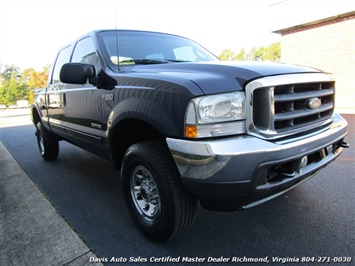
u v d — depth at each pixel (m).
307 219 2.53
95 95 2.74
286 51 13.11
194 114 1.71
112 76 2.49
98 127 2.77
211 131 1.71
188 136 1.74
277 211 2.70
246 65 2.04
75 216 2.80
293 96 1.93
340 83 11.44
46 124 4.52
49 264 2.06
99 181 3.80
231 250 2.15
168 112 1.85
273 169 1.83
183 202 1.99
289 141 1.83
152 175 2.10
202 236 2.35
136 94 2.13
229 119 1.73
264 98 1.76
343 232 2.30
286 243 2.20
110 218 2.74
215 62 2.33
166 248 2.21
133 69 2.54
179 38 3.61
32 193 3.42
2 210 2.97
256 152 1.66
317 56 12.01
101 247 2.25
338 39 11.21
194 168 1.72
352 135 5.65
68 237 2.40
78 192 3.43
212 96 1.71
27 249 2.25
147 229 2.28
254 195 1.72
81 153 5.50
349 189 3.10
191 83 1.79
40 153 5.37
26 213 2.88
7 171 4.43
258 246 2.19
